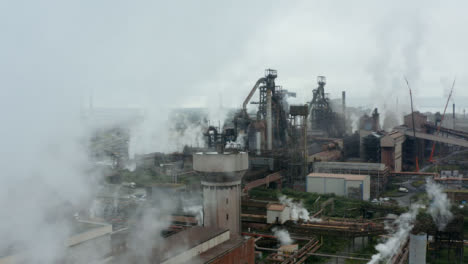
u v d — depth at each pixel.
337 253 74.19
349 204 106.50
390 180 137.62
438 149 199.62
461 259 68.88
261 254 70.25
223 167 73.00
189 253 49.62
